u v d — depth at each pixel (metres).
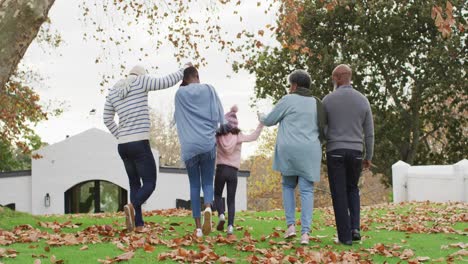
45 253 5.58
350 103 6.73
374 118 28.45
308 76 6.89
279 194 47.91
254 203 50.34
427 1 26.98
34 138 31.98
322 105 6.76
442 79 28.44
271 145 44.47
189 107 6.62
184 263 5.33
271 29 12.82
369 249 6.33
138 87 6.93
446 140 34.53
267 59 30.27
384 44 28.55
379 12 28.25
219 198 7.43
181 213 10.52
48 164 26.75
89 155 26.89
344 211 6.67
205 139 6.54
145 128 6.95
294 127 6.62
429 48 28.64
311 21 29.00
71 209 27.00
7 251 5.52
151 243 6.20
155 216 9.66
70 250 5.76
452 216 9.77
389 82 29.55
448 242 6.94
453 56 27.69
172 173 26.95
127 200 27.06
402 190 17.66
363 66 28.19
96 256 5.46
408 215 10.33
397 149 30.17
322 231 7.94
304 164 6.55
